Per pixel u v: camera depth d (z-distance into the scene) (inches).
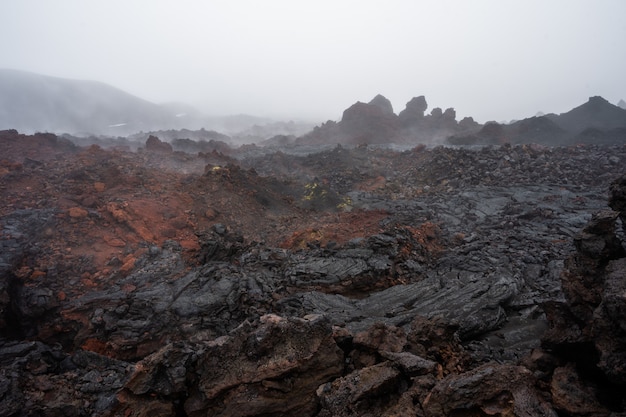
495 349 399.2
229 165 1310.3
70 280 665.6
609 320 195.2
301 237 871.1
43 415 372.2
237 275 626.5
